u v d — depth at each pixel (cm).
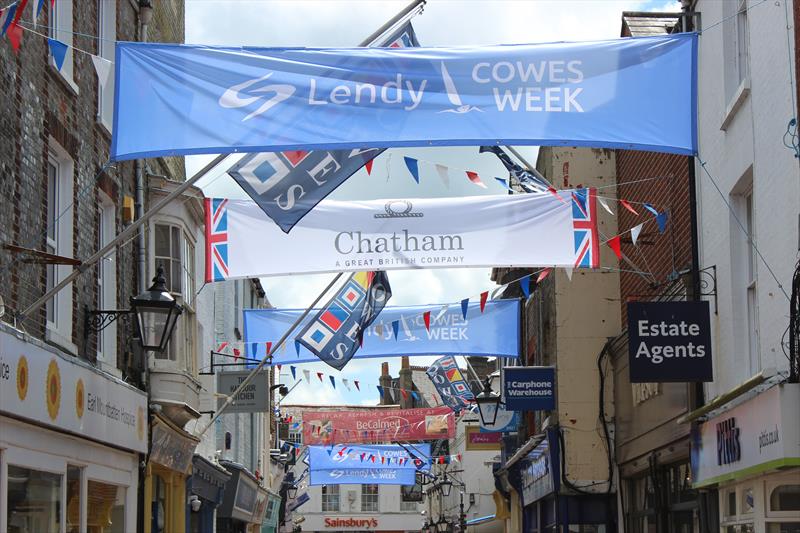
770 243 2500
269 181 2408
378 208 3130
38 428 2314
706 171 2945
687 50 2180
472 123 2139
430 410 7162
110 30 3341
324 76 2158
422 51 2169
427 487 13750
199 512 4941
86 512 2723
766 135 2523
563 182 4747
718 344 2991
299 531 13012
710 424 2723
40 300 2253
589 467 4628
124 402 3048
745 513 2548
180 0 4631
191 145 2128
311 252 3102
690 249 3338
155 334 2880
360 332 4062
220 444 5466
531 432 6000
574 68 2173
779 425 2089
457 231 3086
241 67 2162
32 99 2505
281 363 4528
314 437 7112
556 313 4756
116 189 3284
